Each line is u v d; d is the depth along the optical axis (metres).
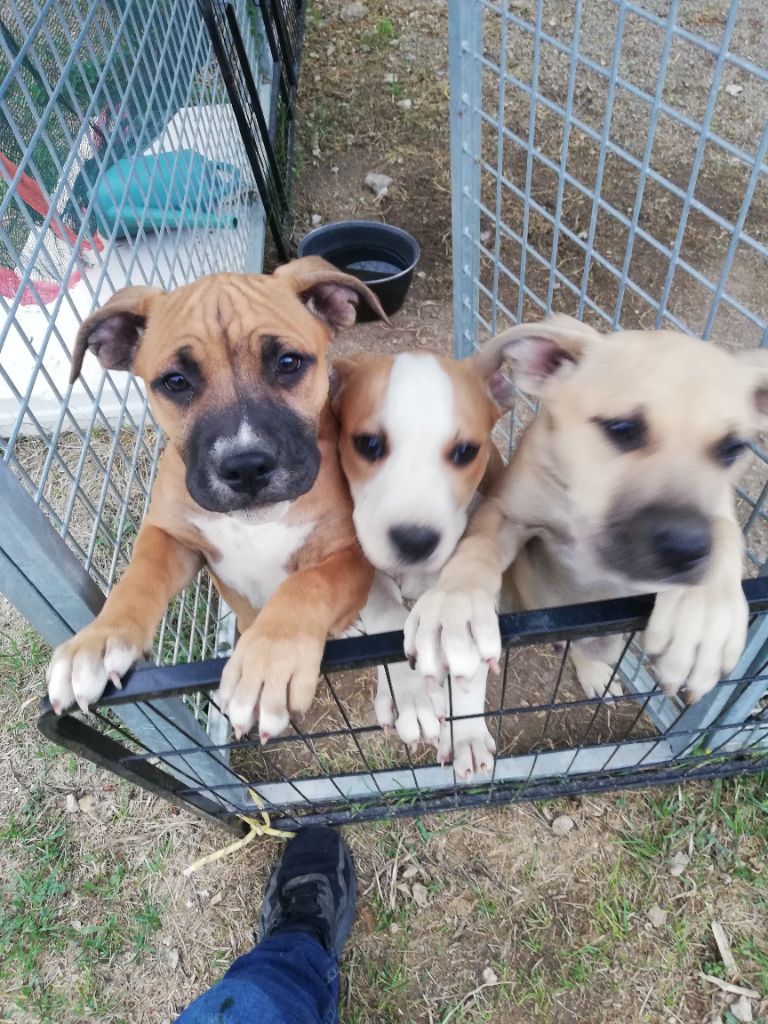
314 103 1.16
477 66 0.57
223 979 0.47
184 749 0.43
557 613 0.35
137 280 0.73
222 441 0.40
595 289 0.88
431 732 0.52
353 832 0.59
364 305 0.62
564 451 0.42
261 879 0.58
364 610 0.55
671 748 0.59
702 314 0.85
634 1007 0.52
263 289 0.45
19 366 0.74
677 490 0.37
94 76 0.57
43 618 0.40
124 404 0.51
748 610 0.36
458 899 0.56
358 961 0.55
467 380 0.46
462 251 0.69
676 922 0.55
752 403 0.39
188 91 0.75
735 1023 0.51
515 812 0.59
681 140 0.99
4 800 0.62
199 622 0.66
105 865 0.59
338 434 0.50
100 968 0.56
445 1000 0.53
